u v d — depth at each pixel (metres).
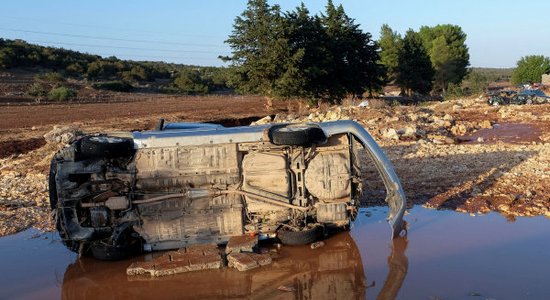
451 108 30.39
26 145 22.19
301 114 28.91
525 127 21.08
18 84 70.00
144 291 6.80
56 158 8.08
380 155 8.25
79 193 7.91
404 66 66.56
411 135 18.39
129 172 7.99
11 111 42.47
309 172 8.08
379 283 6.65
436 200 10.08
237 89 40.69
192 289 6.77
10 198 12.17
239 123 32.91
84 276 7.46
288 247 8.05
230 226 8.11
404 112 25.59
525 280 6.48
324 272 7.09
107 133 8.35
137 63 114.31
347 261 7.43
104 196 8.00
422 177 11.87
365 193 10.99
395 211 8.12
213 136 8.08
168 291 6.75
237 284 6.83
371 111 24.64
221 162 8.05
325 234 8.28
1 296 6.90
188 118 33.34
